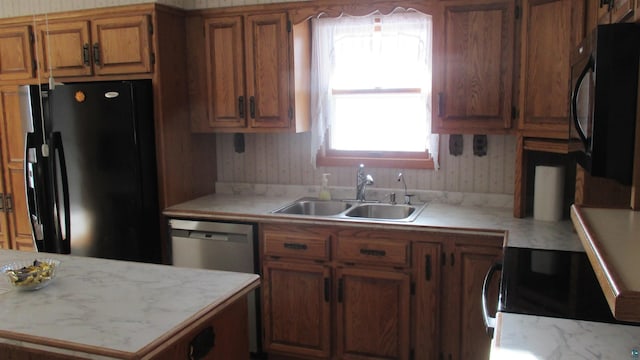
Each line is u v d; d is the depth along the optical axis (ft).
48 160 11.10
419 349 9.34
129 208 10.67
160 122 10.75
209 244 10.47
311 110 11.53
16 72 11.78
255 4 11.30
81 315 5.21
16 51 11.69
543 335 4.57
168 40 10.85
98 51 10.99
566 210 9.82
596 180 7.12
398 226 9.13
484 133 9.58
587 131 5.04
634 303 2.73
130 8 10.57
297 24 10.62
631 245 3.60
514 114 9.32
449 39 9.53
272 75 10.83
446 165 10.94
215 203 11.31
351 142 11.65
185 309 5.36
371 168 11.48
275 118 10.93
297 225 9.80
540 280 6.19
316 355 9.97
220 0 11.56
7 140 12.05
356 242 9.45
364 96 11.35
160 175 10.91
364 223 9.32
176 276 6.46
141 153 10.57
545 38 8.26
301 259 9.84
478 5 9.27
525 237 8.20
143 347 4.48
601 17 6.17
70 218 11.17
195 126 11.62
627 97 4.55
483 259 8.79
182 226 10.67
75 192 11.03
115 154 10.60
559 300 5.51
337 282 9.66
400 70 11.00
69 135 10.89
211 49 11.22
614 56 4.53
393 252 9.24
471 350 9.02
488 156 10.62
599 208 4.84
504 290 5.84
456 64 9.56
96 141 10.69
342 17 10.96
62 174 10.97
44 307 5.44
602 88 4.59
